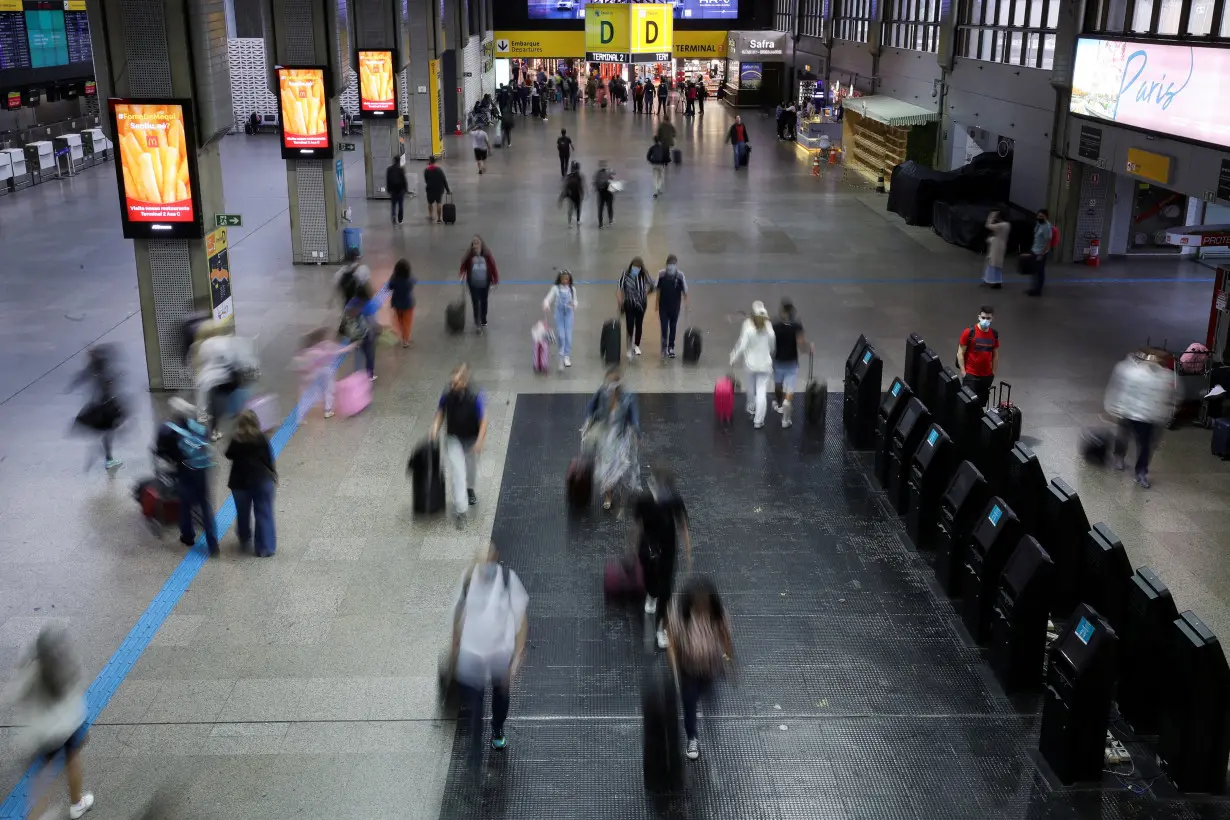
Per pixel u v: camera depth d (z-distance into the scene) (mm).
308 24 19328
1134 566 9680
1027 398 13797
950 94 28141
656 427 12914
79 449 12258
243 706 7797
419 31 33031
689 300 18328
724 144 38938
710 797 6953
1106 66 18938
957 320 17219
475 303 16453
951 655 8484
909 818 6789
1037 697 7961
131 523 10516
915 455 10062
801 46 47312
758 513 10797
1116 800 6945
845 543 10234
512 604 7066
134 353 15594
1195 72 15922
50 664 6469
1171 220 21734
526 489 11258
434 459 10469
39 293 18875
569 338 14859
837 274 20156
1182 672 6852
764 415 13031
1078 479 11484
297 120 19750
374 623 8828
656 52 46688
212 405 12195
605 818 6773
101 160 34562
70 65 34312
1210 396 12867
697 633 7066
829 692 8016
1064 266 21172
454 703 7707
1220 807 6875
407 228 24172
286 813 6785
